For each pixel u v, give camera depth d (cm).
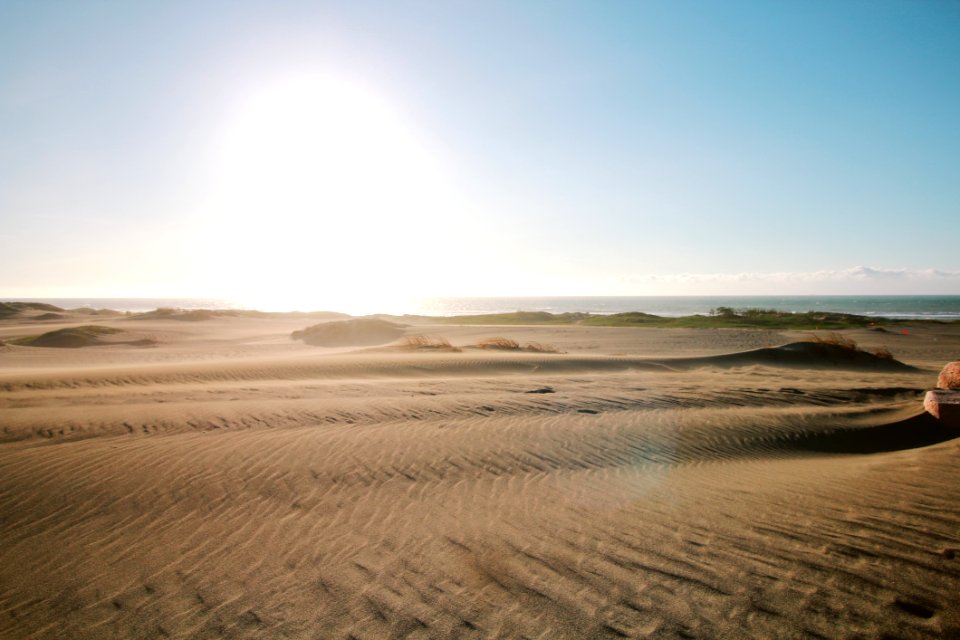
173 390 1279
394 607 362
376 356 1980
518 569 404
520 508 536
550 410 1023
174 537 486
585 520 496
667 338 3291
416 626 339
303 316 6512
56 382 1402
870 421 952
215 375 1563
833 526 448
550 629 326
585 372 1702
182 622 357
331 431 849
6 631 354
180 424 891
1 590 405
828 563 382
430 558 430
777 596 344
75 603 385
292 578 409
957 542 402
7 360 2722
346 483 619
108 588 404
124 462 684
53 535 494
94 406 1052
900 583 349
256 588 396
